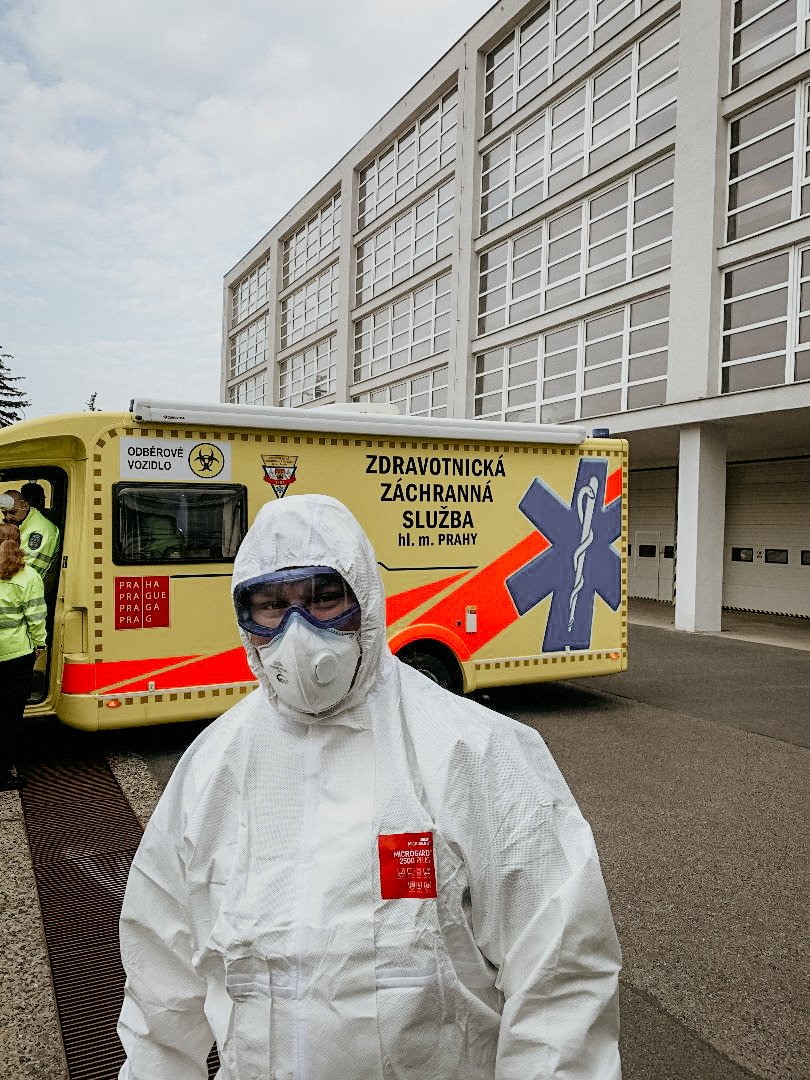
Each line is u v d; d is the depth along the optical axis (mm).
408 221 23844
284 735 1396
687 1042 2912
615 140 16203
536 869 1272
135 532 6105
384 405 7641
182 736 7012
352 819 1288
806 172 12562
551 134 17969
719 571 14445
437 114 22266
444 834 1261
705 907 3984
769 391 12586
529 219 18406
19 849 4609
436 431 7148
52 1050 2854
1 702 5508
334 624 1340
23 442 5918
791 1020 3057
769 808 5410
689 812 5332
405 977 1209
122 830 4910
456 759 1313
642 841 4828
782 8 12922
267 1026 1232
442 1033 1236
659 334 15102
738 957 3516
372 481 6949
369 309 26031
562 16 17625
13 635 5445
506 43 19547
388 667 1445
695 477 14219
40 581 5629
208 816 1415
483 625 7434
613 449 8094
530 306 18672
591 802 5527
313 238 30844
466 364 20453
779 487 17281
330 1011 1209
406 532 7094
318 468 6746
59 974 3359
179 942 1483
